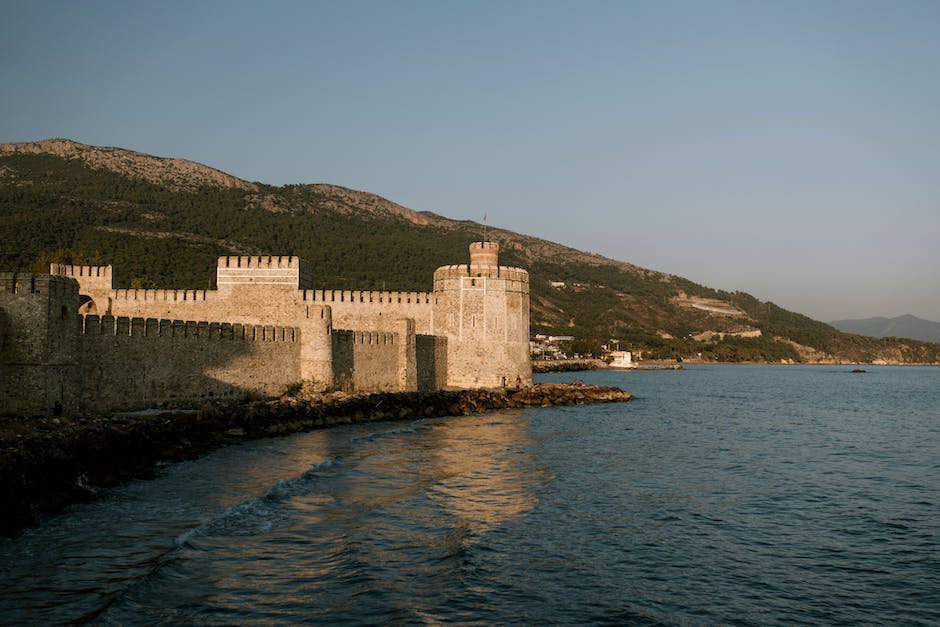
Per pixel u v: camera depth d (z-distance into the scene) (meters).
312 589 24.31
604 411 90.00
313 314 65.75
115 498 33.25
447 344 87.69
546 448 56.53
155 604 22.17
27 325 39.62
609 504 38.41
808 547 31.55
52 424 37.38
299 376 65.56
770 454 58.19
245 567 25.69
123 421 42.38
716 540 32.34
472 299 87.94
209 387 55.38
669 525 34.62
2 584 22.69
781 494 42.22
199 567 25.36
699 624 23.31
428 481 41.44
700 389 153.00
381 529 31.34
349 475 41.84
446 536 31.03
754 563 29.34
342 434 57.41
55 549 25.88
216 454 45.69
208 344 55.25
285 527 30.48
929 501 40.84
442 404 76.62
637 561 29.16
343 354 69.69
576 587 26.05
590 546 30.89
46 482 30.84
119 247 196.88
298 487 37.66
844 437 71.56
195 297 81.06
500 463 48.78
